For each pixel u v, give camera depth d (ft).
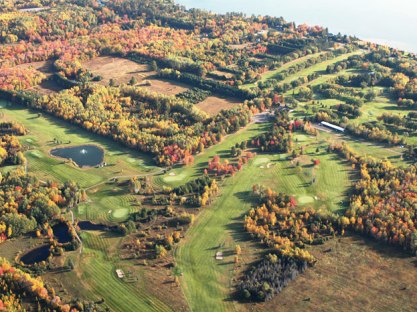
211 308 638.12
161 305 642.22
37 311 622.95
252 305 641.40
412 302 641.81
